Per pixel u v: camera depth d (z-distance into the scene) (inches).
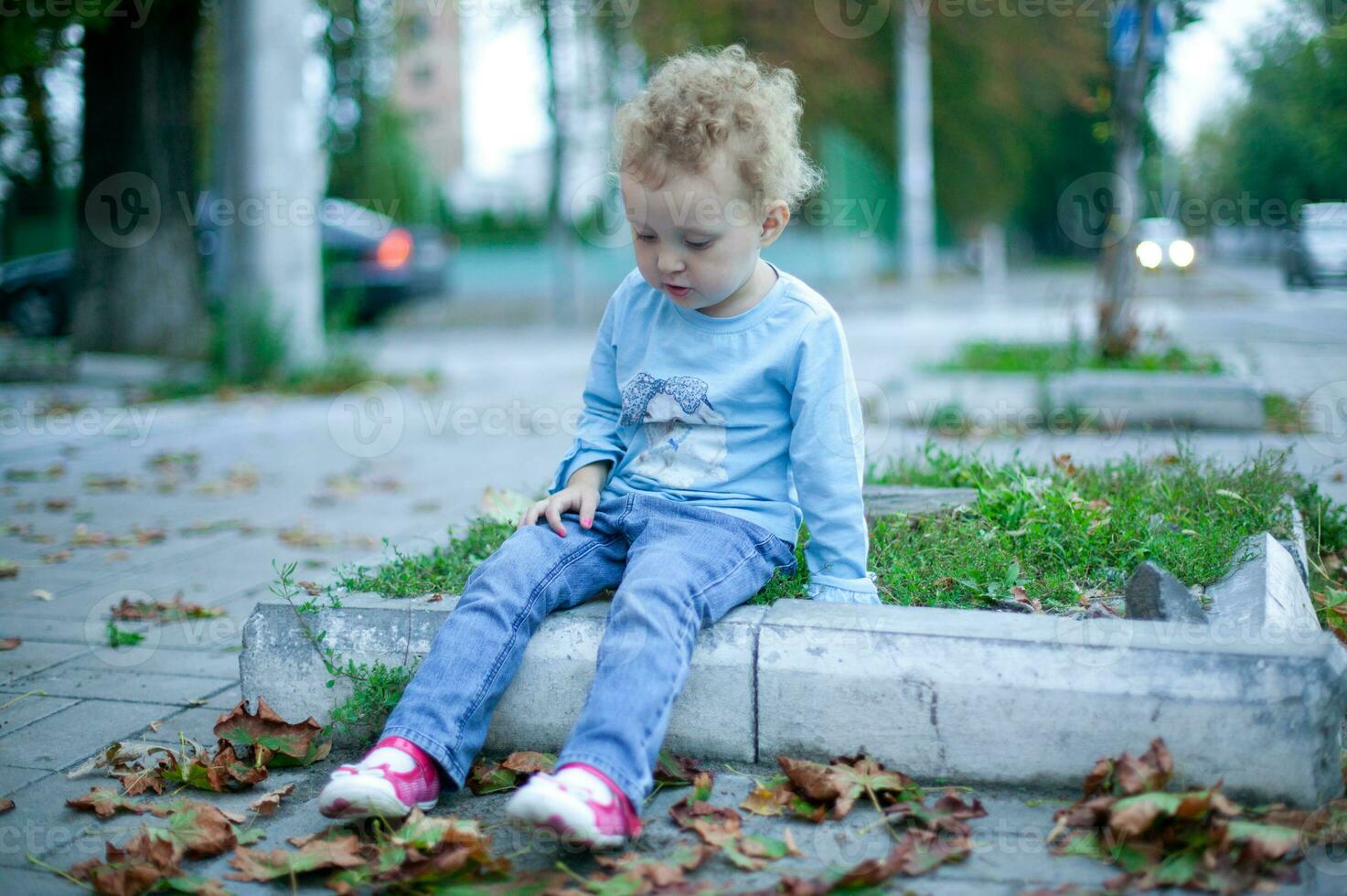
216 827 79.2
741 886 71.1
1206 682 77.3
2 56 295.1
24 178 586.2
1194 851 71.1
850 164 812.0
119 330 402.9
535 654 89.1
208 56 449.4
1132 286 268.2
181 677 116.6
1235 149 518.9
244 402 327.0
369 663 93.7
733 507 92.5
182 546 175.0
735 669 85.8
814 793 80.1
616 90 620.4
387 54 579.5
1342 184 455.8
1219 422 223.8
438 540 147.3
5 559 168.4
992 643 81.8
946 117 1007.6
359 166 738.2
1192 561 101.6
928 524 116.3
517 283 821.9
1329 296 471.2
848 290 805.9
